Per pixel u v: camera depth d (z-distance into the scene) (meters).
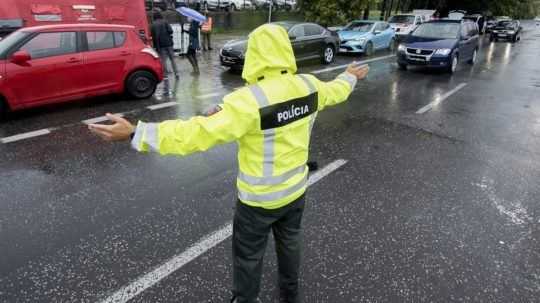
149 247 3.24
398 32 20.80
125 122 1.79
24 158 4.98
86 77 7.07
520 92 9.56
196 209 3.83
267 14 24.56
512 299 2.75
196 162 4.93
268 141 1.91
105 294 2.72
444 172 4.83
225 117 1.77
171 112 7.20
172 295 2.73
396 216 3.79
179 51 14.15
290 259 2.40
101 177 4.49
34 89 6.52
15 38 6.46
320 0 19.06
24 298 2.67
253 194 2.02
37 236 3.36
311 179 4.56
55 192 4.13
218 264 3.05
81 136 5.78
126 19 11.54
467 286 2.87
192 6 22.25
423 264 3.10
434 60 11.70
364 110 7.67
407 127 6.63
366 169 4.87
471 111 7.75
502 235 3.50
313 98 2.07
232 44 11.23
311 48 12.77
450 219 3.75
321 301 2.71
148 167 4.77
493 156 5.39
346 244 3.34
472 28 13.58
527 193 4.31
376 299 2.73
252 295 2.30
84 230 3.46
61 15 10.62
